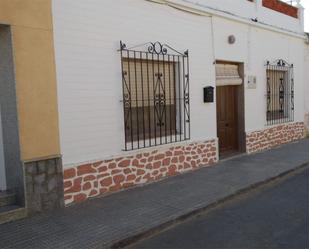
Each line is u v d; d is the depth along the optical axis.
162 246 4.66
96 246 4.50
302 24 12.93
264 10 10.80
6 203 5.45
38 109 5.53
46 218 5.39
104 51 6.45
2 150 5.61
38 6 5.48
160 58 7.46
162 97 7.65
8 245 4.54
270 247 4.50
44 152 5.62
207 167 8.65
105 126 6.53
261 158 9.67
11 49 5.22
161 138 7.63
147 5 7.18
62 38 5.86
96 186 6.40
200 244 4.68
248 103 10.28
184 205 5.93
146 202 6.10
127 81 6.92
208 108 8.77
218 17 8.96
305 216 5.58
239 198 6.66
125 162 6.88
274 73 11.66
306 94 13.62
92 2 6.23
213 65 8.87
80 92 6.13
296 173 8.54
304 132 13.48
